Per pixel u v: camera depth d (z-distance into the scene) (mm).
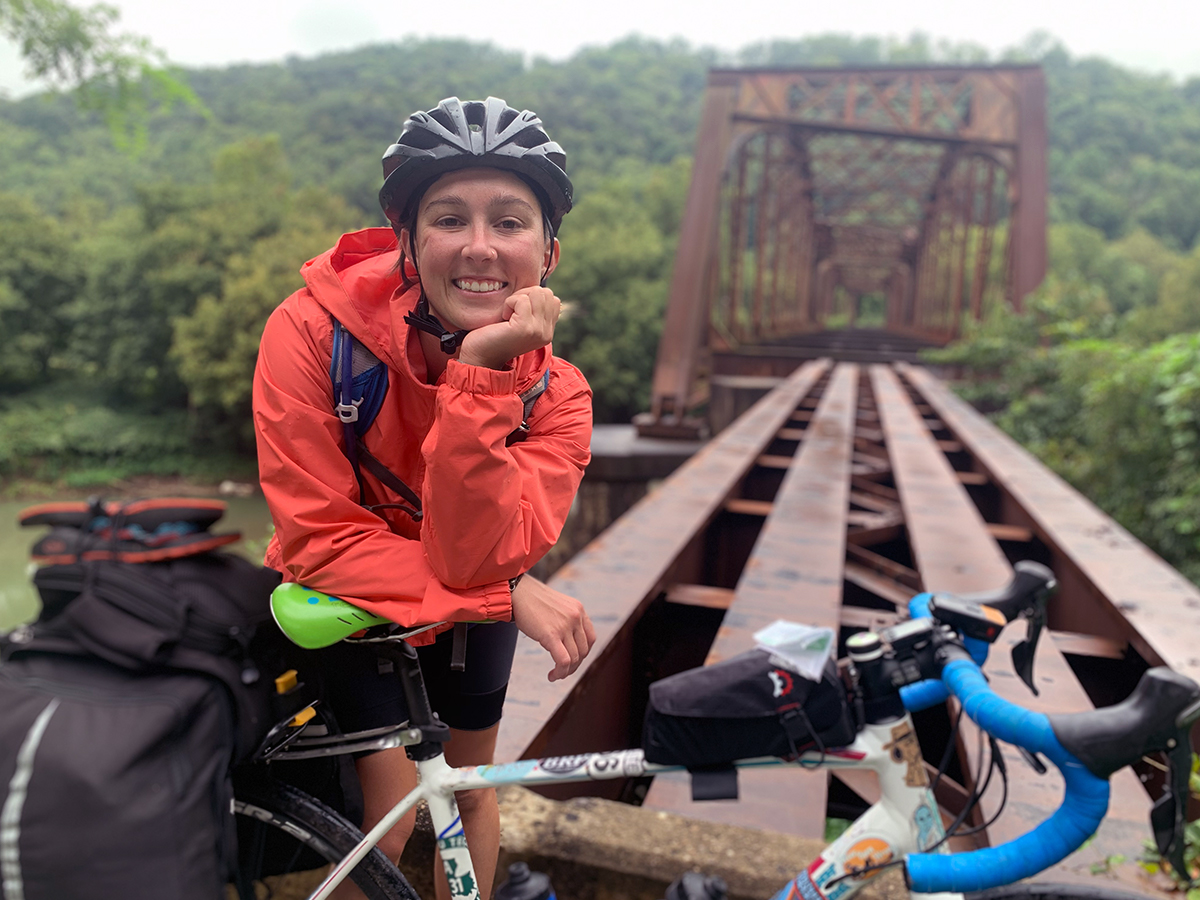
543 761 1314
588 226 51281
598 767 1295
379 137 125625
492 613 1195
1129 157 147250
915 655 1260
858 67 21750
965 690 1191
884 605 4812
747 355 21531
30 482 38062
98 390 45938
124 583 1146
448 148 1148
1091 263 88875
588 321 42625
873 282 83625
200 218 41688
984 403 17172
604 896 1903
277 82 168375
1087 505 5703
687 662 3992
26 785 1030
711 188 17781
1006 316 17734
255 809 1415
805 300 44969
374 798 1438
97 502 1208
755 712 1232
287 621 1179
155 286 40375
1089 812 1098
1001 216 53500
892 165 39344
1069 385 13219
